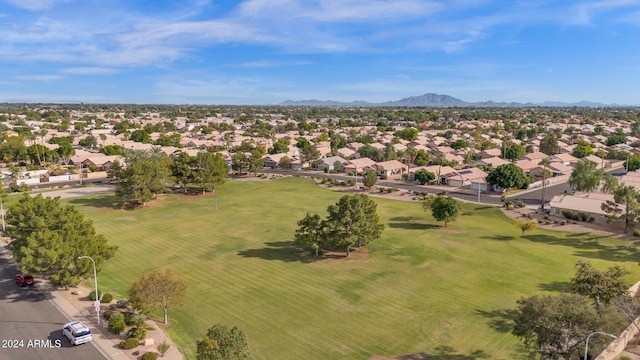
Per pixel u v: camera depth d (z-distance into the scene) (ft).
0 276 166.20
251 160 439.63
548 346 108.37
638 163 452.76
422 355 116.98
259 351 118.42
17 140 482.28
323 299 152.66
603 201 266.57
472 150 579.07
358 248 210.59
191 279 171.01
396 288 162.50
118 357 111.96
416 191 362.94
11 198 311.88
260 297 154.30
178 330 129.90
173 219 266.98
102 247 157.69
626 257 200.44
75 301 145.89
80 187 364.58
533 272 179.83
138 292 127.03
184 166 337.93
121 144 565.53
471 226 256.11
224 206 304.71
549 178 402.93
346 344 122.52
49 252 139.95
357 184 389.80
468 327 132.46
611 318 102.94
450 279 171.73
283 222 260.01
